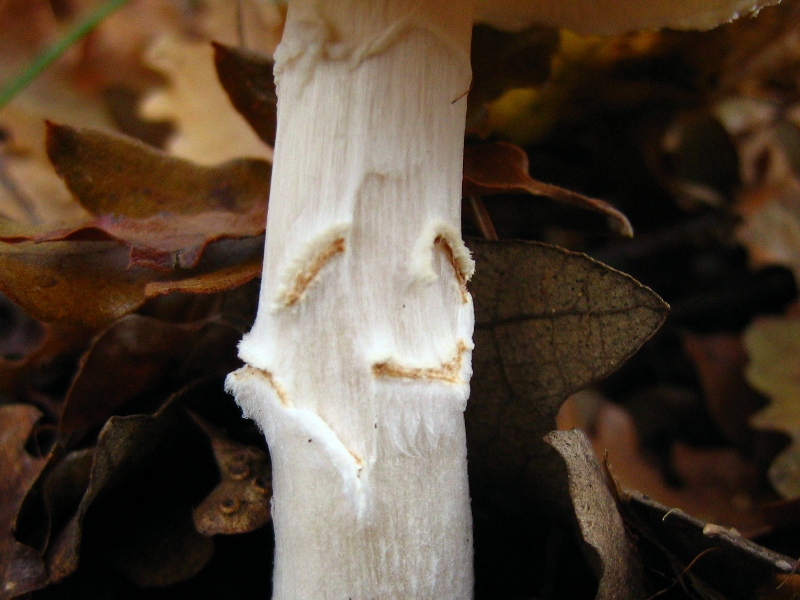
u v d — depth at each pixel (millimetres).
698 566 116
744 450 164
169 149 200
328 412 106
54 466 123
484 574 130
